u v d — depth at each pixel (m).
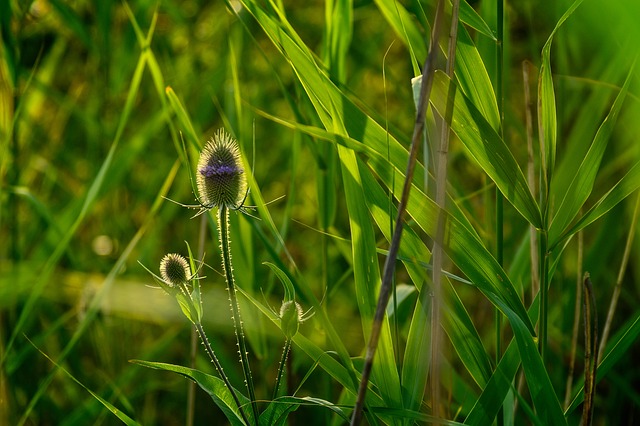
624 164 2.51
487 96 2.04
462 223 2.04
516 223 2.54
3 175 2.51
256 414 2.02
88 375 2.97
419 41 2.12
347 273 2.35
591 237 2.59
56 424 2.87
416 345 2.06
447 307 2.02
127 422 2.08
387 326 2.03
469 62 2.04
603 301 2.58
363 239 2.04
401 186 2.04
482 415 2.04
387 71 2.53
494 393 2.03
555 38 2.41
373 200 2.05
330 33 2.26
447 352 2.38
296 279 2.19
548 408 1.99
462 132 2.01
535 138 2.47
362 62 2.96
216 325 2.67
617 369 2.50
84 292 2.60
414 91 1.96
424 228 2.01
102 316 2.83
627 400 2.52
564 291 2.46
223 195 2.00
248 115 2.86
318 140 2.32
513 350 2.04
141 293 2.65
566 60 2.41
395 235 1.94
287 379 2.40
